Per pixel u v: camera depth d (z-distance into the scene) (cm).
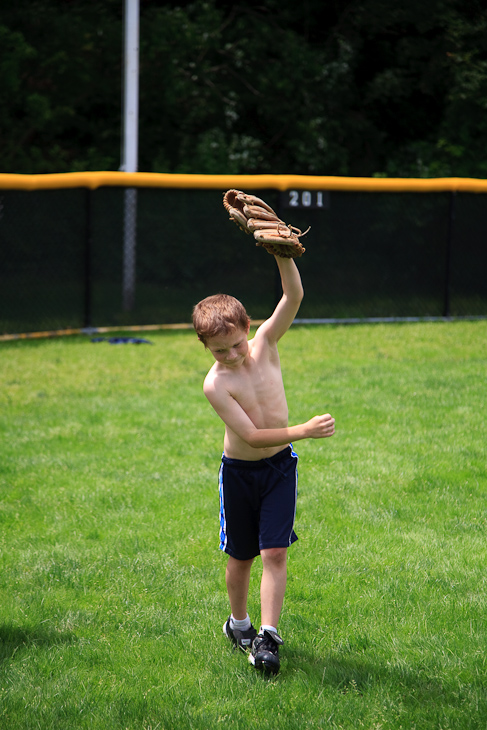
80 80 2808
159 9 2734
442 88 2864
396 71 2808
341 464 912
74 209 2491
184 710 475
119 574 659
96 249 2481
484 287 2403
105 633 572
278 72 2766
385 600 605
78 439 1027
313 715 471
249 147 2775
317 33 2967
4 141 2808
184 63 2741
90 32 2767
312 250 2458
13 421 1109
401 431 1034
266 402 516
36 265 2481
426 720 462
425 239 2455
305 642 552
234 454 521
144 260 2484
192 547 710
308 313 2144
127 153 2047
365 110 2967
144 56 2695
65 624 581
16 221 2475
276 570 508
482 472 885
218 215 2469
